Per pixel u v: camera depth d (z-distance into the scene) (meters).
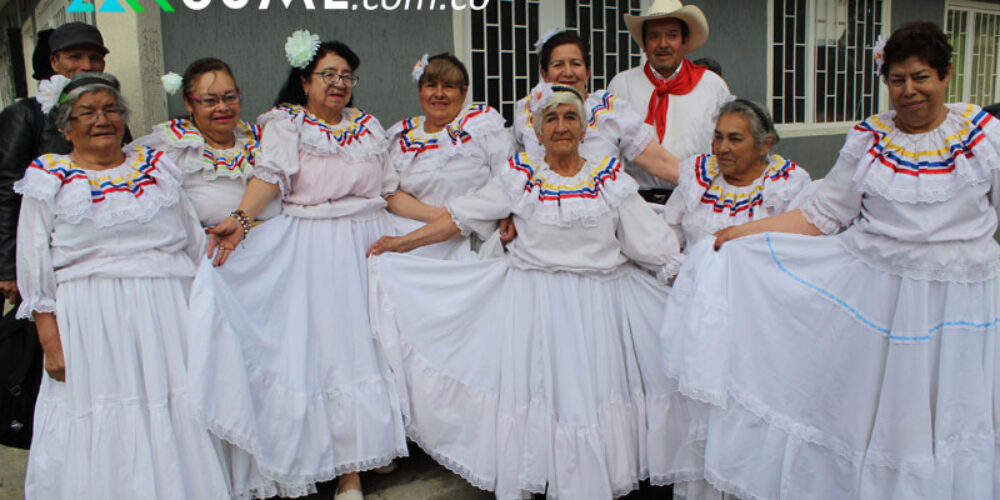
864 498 2.55
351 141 3.00
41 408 2.52
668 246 2.93
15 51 6.46
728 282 2.77
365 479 3.24
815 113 8.02
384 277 3.02
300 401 2.78
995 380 2.51
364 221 3.09
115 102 2.46
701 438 2.85
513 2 5.90
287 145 2.88
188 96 2.78
